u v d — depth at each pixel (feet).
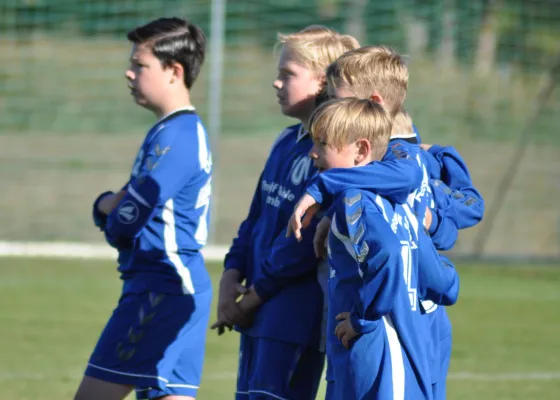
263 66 283.59
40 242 162.71
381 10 265.13
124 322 49.98
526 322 109.09
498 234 190.29
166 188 49.67
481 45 273.54
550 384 78.23
